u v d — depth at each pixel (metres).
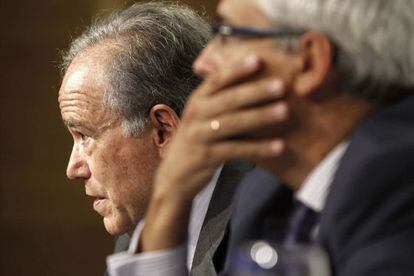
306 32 3.11
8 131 10.25
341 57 3.11
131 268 3.44
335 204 3.02
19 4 10.23
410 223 2.96
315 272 2.61
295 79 3.14
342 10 3.06
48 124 10.27
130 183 4.88
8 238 10.29
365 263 2.91
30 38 10.24
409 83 3.16
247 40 3.18
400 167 2.98
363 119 3.19
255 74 3.16
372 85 3.13
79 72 4.91
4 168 10.28
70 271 10.30
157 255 3.42
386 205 2.98
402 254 2.90
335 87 3.15
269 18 3.14
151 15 5.02
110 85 4.84
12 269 10.27
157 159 4.87
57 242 10.30
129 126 4.84
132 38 4.93
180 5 5.19
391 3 3.10
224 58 3.22
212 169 3.33
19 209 10.29
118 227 4.96
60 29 10.23
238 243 3.65
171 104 4.88
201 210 4.92
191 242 4.92
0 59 10.21
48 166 10.27
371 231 2.97
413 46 3.10
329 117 3.17
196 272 4.56
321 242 3.07
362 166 3.00
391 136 3.05
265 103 3.18
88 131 4.89
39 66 10.27
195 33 5.04
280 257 2.59
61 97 4.97
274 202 3.68
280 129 3.19
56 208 10.29
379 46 3.08
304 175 3.26
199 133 3.25
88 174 4.93
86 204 10.30
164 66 4.89
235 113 3.19
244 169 4.78
